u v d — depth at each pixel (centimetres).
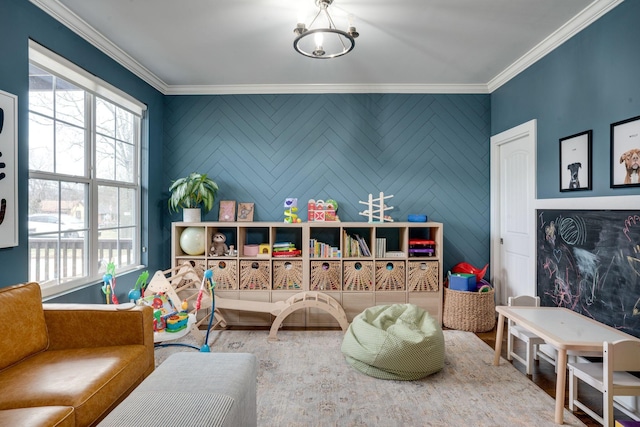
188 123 401
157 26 269
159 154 391
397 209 398
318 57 239
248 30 275
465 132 398
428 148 397
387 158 398
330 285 355
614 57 229
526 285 336
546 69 298
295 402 212
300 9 245
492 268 389
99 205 302
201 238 357
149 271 369
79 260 274
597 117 243
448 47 303
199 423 108
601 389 184
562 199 270
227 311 358
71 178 263
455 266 390
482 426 192
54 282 250
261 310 322
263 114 399
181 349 292
